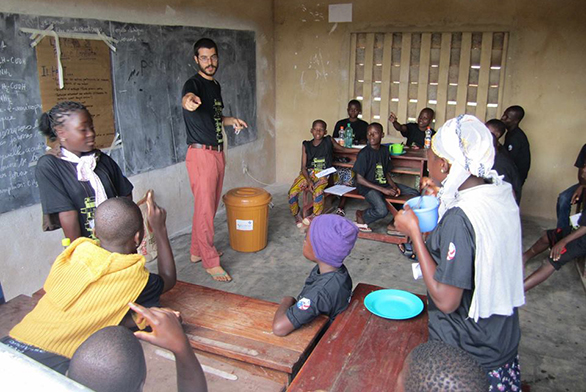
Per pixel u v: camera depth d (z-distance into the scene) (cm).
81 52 365
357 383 163
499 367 156
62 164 221
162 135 461
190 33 484
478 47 539
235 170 596
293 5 620
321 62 624
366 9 582
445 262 144
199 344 193
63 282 155
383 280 397
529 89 527
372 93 603
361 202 597
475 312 144
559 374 274
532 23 510
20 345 150
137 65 421
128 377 101
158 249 202
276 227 514
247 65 592
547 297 365
